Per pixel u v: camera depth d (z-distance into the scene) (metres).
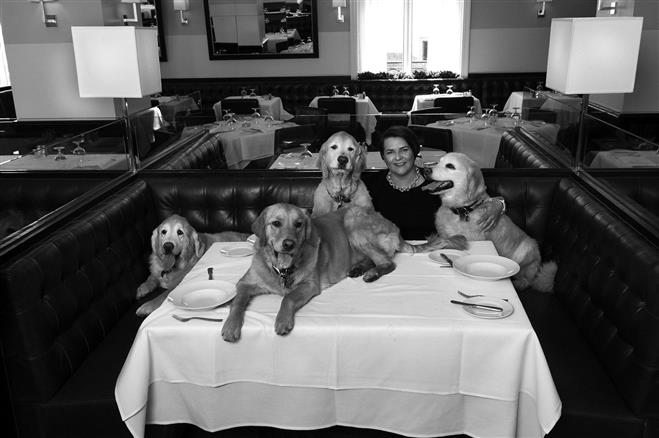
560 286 2.68
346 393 1.93
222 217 3.15
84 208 2.68
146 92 3.23
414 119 3.44
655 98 4.96
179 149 3.71
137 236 2.89
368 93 8.38
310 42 8.47
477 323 1.78
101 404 2.05
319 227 2.12
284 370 1.84
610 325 2.15
